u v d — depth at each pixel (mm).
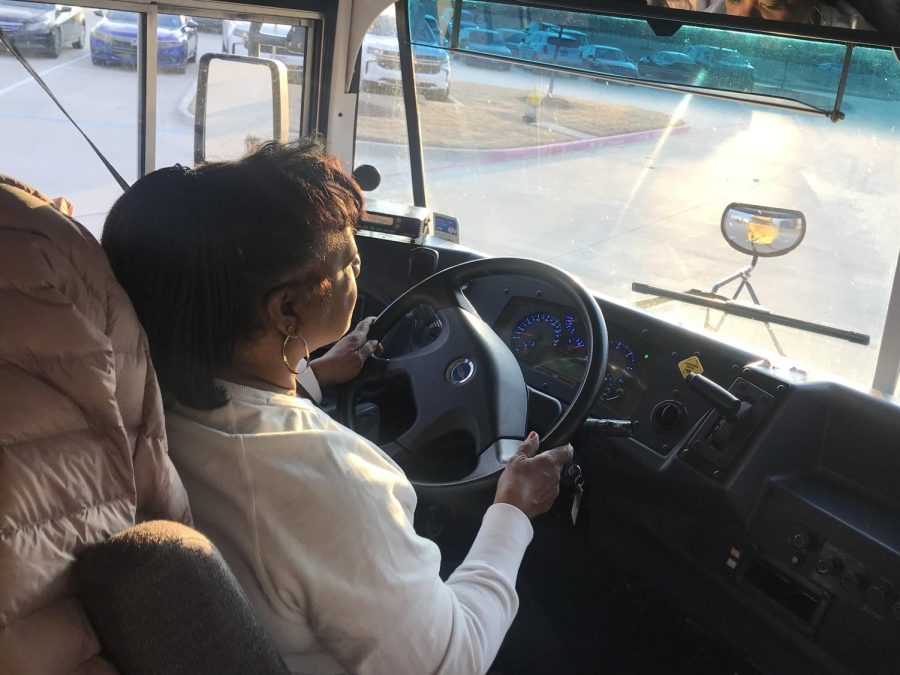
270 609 927
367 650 942
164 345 941
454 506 1725
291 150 1013
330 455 957
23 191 818
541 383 2037
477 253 2539
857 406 1810
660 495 1996
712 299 2242
